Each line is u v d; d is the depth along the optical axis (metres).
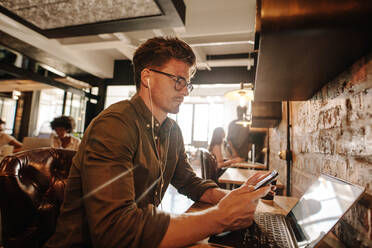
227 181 1.89
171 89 0.86
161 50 0.86
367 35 0.55
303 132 1.44
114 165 0.61
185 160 1.17
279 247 0.62
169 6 2.10
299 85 1.05
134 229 0.53
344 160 0.81
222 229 0.60
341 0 0.54
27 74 4.25
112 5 2.12
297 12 0.56
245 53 5.29
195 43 4.05
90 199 0.57
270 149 3.47
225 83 5.67
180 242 0.54
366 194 0.64
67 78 5.22
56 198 0.98
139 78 0.93
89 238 0.71
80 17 2.36
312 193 0.84
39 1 2.10
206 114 11.48
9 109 7.52
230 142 4.38
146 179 0.81
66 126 3.35
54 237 0.74
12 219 0.82
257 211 0.98
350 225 0.72
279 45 0.62
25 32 3.73
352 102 0.75
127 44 3.95
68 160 1.08
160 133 0.95
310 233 0.67
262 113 2.31
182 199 3.95
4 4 2.17
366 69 0.66
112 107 0.79
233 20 3.26
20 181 0.85
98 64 5.68
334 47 0.63
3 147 2.75
